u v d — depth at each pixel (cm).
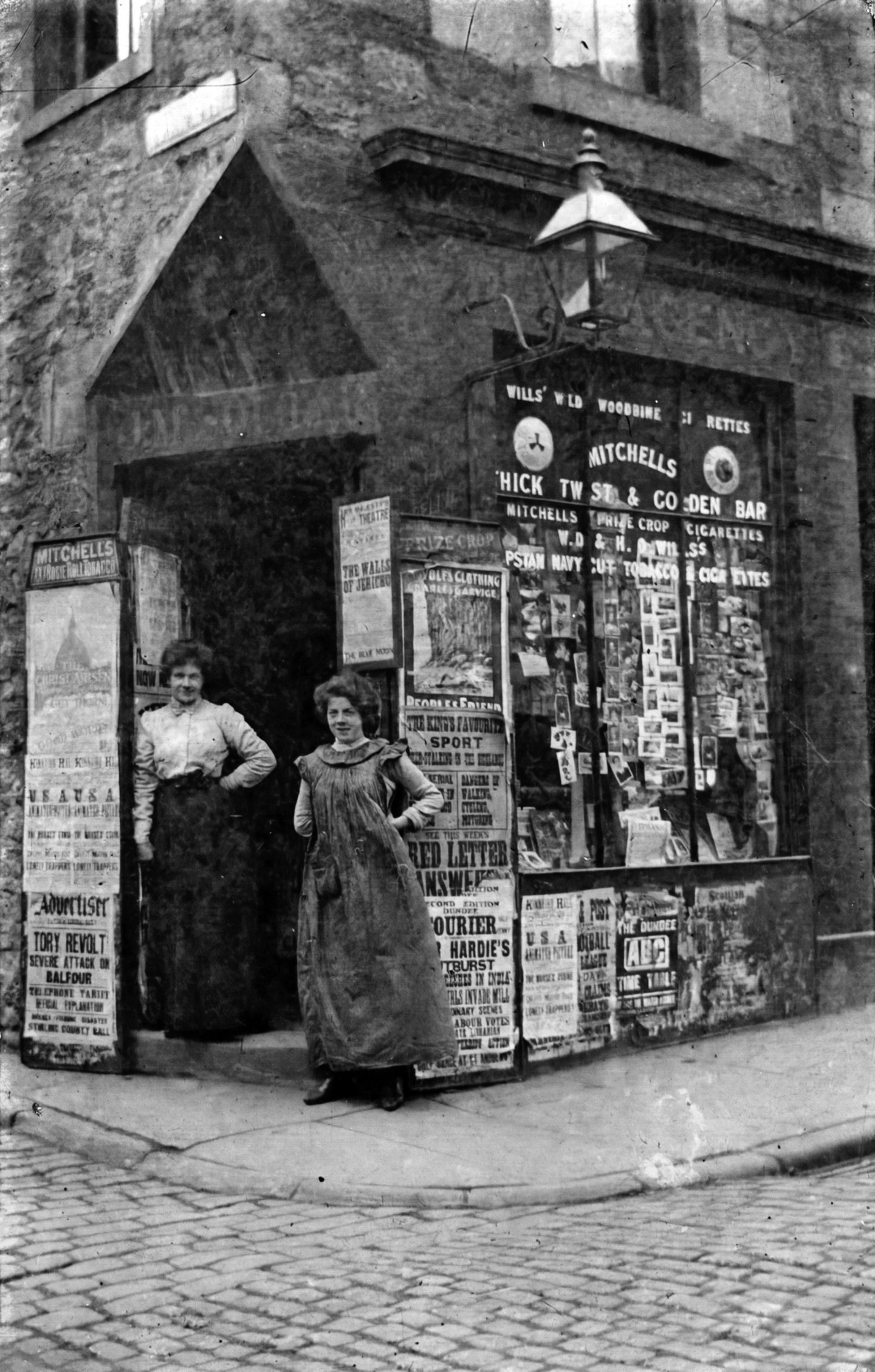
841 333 816
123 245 683
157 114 673
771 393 797
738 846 764
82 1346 340
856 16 830
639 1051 671
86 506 673
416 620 605
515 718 684
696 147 752
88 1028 630
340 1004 562
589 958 653
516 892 618
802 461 796
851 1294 366
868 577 832
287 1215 454
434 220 659
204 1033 621
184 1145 518
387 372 641
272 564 671
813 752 787
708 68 765
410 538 607
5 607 721
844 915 787
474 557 623
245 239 635
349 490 654
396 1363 326
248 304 645
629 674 731
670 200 724
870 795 817
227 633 671
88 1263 401
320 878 571
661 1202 471
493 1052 607
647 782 734
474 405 666
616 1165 496
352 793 568
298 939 588
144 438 671
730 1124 550
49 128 726
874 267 809
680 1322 348
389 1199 466
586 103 710
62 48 739
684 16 759
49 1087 604
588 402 721
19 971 667
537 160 668
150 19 676
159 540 670
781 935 740
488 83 685
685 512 759
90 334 690
